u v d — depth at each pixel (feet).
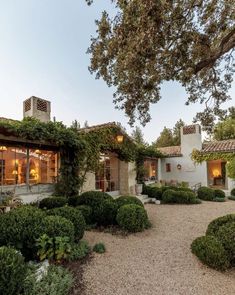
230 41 17.38
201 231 21.99
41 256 13.38
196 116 26.96
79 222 17.21
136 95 21.09
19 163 28.50
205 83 24.67
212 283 12.21
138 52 15.84
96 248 16.89
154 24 14.89
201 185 55.21
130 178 43.78
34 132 24.23
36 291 10.06
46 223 14.58
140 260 15.25
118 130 39.88
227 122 85.10
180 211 32.35
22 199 25.71
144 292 11.35
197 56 18.75
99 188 37.78
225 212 31.40
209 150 54.49
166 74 19.25
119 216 22.21
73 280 11.93
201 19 17.51
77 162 31.22
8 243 13.42
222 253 13.75
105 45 19.15
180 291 11.45
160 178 62.80
